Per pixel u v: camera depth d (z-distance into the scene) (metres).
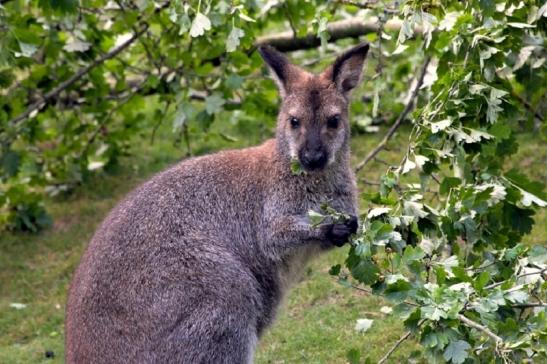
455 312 8.79
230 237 11.05
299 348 12.32
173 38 15.38
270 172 11.24
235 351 10.46
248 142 17.97
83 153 16.98
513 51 11.62
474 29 11.10
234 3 12.03
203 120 15.49
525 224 11.24
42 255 15.59
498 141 11.05
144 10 14.78
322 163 10.96
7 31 13.14
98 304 10.24
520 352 8.81
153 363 10.17
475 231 10.43
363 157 16.89
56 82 16.05
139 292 10.26
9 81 15.34
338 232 10.55
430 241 10.35
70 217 16.69
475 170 11.47
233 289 10.52
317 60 17.17
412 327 9.13
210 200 11.05
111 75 18.27
